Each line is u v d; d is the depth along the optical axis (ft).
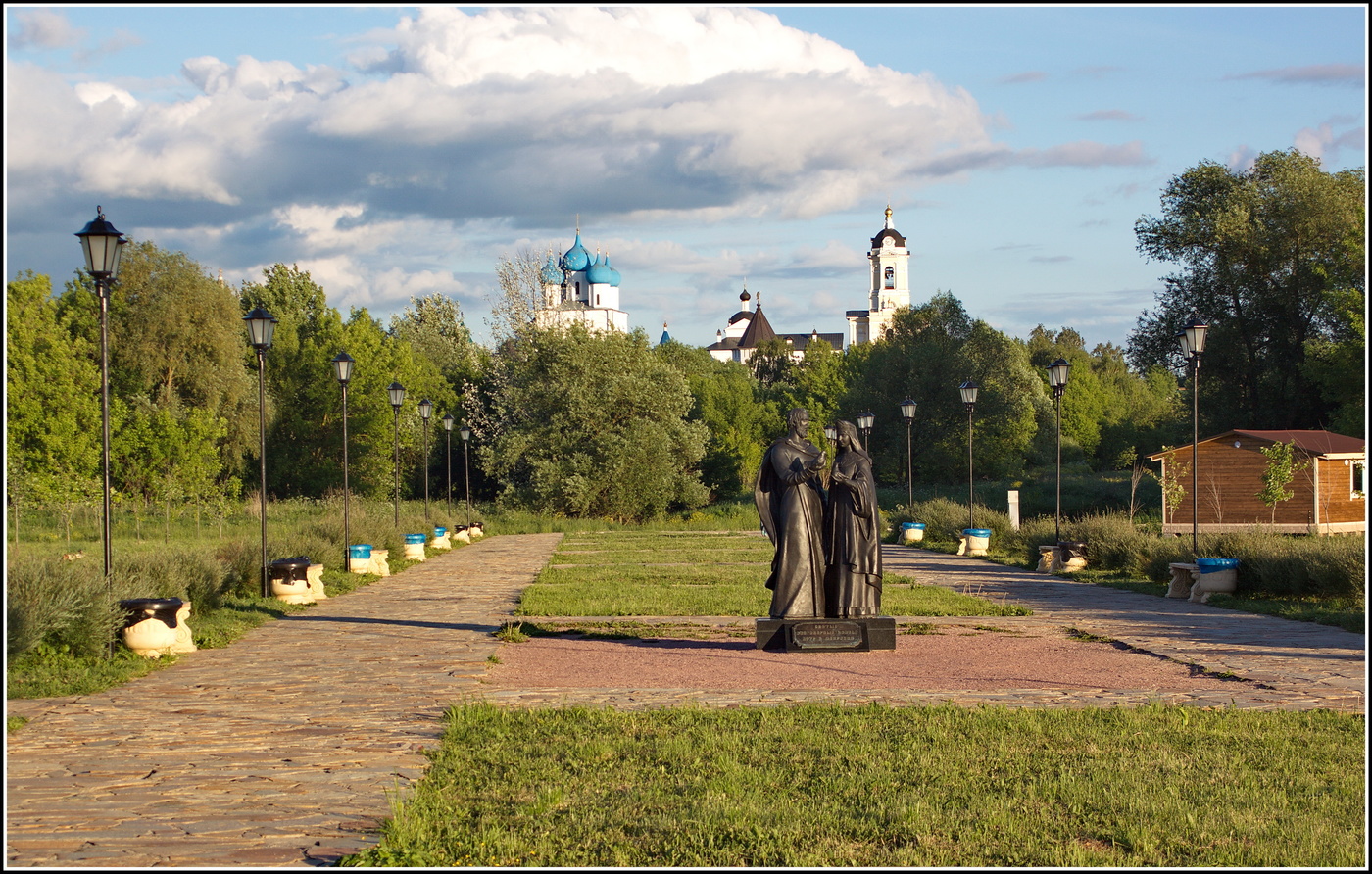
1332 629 46.70
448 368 251.80
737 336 604.49
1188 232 173.78
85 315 152.15
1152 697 31.83
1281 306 171.22
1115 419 277.64
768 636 41.06
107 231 39.22
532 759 24.49
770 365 372.38
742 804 21.07
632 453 167.02
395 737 26.68
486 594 63.00
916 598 58.90
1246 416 176.86
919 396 221.05
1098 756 24.89
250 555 60.49
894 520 131.13
